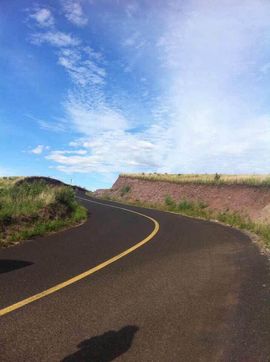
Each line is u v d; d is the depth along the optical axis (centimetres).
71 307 611
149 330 528
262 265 921
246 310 604
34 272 813
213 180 3694
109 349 470
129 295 682
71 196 2173
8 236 1223
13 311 585
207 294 692
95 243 1212
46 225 1462
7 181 3828
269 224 1738
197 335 513
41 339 493
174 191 4206
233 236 1500
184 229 1711
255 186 3019
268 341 492
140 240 1318
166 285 750
